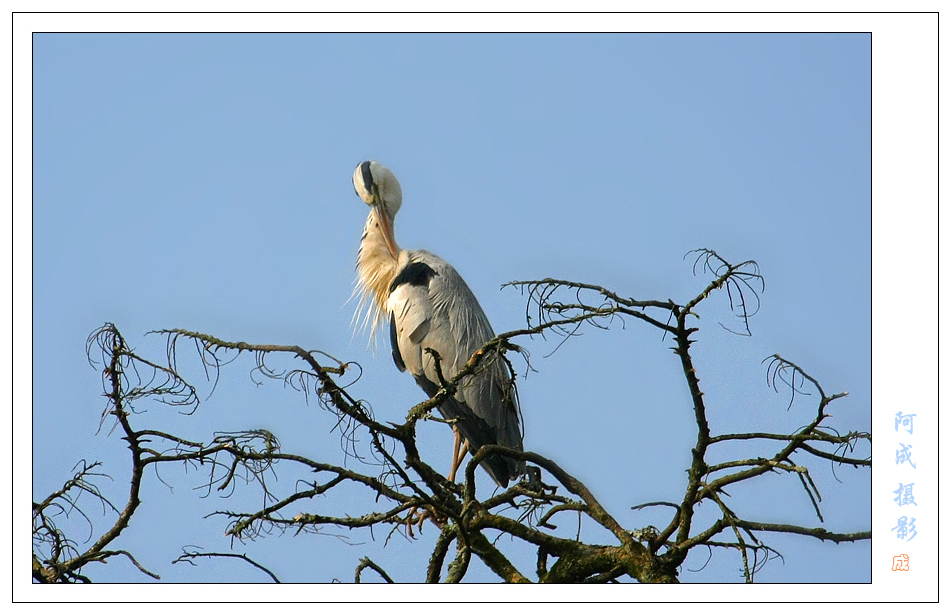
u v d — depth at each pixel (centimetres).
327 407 948
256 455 986
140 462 991
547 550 1095
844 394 984
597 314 936
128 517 1024
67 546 1055
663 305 941
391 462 1009
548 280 967
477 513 1103
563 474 1132
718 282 944
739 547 1001
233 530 1020
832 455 1041
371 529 1105
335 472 1020
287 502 1024
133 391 935
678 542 1048
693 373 966
